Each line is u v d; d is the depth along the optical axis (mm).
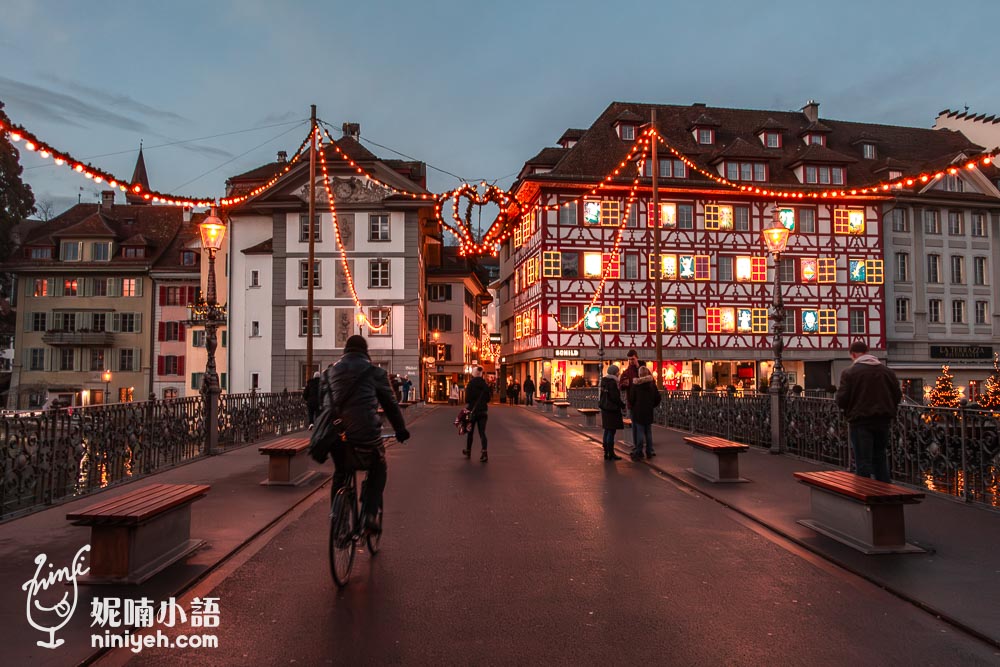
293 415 21703
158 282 59688
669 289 47062
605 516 8289
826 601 5258
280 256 45500
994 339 52750
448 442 17766
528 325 49844
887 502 6344
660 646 4414
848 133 55938
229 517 8086
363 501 6285
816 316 48719
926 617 4926
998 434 8195
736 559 6406
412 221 45688
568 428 22750
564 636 4574
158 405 11977
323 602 5238
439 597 5352
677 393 20562
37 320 59656
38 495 8547
